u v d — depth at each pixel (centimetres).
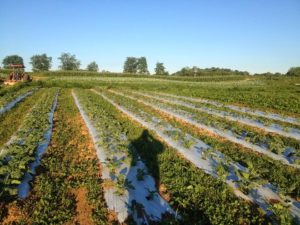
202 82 8694
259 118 2084
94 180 909
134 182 896
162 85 6175
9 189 771
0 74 7731
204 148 1255
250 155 1199
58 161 1085
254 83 8375
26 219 705
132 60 14700
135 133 1545
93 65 14225
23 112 2216
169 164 1039
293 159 1151
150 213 731
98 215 722
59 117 2067
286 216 672
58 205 775
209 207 735
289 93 4234
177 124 1791
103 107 2555
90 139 1431
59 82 5600
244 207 747
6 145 1215
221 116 2169
